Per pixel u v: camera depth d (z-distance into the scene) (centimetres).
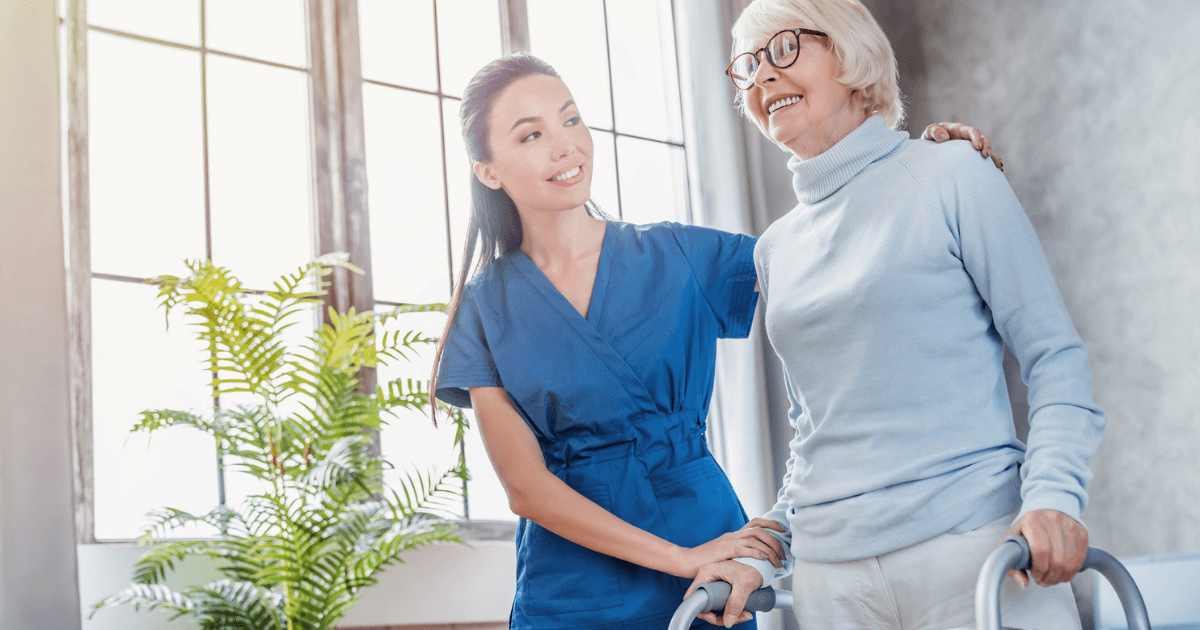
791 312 119
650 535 138
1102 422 101
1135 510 241
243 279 258
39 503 190
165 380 241
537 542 151
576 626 145
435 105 295
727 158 310
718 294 159
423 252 285
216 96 263
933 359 108
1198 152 238
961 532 105
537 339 151
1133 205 249
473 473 273
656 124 334
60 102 214
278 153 270
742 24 131
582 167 154
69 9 243
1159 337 241
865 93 126
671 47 340
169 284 204
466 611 248
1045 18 272
